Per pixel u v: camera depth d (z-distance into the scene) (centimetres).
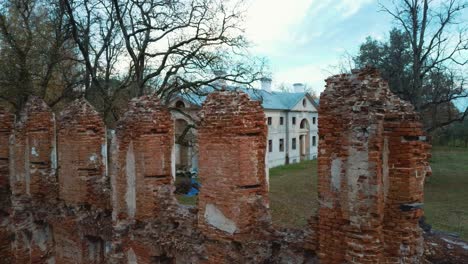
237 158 656
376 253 510
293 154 4231
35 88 1972
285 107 4081
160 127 849
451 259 836
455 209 1934
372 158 505
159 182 849
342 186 540
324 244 567
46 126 1128
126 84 2192
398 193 518
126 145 875
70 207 1041
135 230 862
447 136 3722
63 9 1930
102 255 1006
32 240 1163
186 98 2302
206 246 721
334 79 562
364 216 512
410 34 2139
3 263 1241
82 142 998
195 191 2266
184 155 3088
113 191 900
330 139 555
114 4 2058
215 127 691
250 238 659
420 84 2158
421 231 539
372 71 528
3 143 1285
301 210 1903
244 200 660
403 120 514
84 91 2186
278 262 651
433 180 2808
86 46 2059
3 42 1931
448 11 2077
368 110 514
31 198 1160
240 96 668
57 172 1121
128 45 2062
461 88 2142
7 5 1920
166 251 800
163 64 2097
